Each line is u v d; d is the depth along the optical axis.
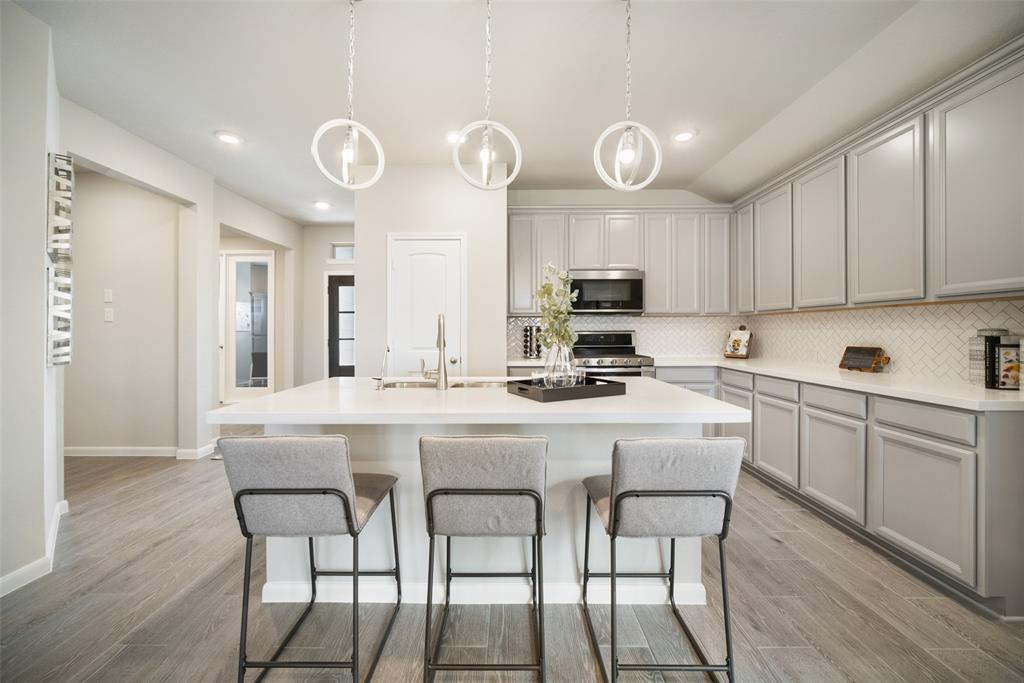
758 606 1.98
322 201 5.23
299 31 2.27
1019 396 1.96
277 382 6.25
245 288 6.39
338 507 1.49
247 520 1.49
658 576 2.00
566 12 2.12
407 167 3.99
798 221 3.50
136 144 3.47
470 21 2.19
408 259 4.00
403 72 2.61
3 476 2.06
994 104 2.06
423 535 2.04
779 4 2.06
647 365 4.21
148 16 2.16
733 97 2.87
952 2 1.93
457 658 1.67
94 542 2.57
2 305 2.04
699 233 4.59
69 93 2.87
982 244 2.12
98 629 1.82
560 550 2.03
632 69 2.57
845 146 2.99
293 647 1.73
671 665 1.49
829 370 3.29
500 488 1.49
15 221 2.08
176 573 2.25
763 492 3.36
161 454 4.28
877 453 2.38
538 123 3.23
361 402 1.94
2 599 2.02
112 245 4.27
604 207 4.57
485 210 4.00
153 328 4.27
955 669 1.61
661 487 1.45
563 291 2.16
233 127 3.32
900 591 2.08
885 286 2.68
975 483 1.89
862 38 2.29
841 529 2.72
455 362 3.98
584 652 1.71
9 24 2.05
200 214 4.20
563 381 2.13
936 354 2.70
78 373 4.29
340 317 6.48
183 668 1.62
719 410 1.72
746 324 4.89
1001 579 1.86
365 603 2.02
